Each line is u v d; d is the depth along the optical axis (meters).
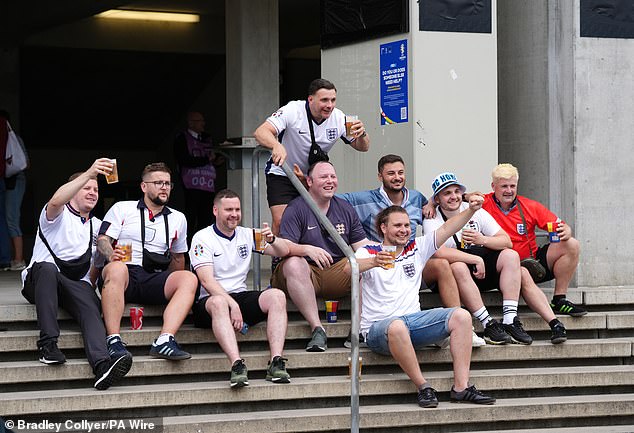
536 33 9.20
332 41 9.38
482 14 8.80
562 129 9.09
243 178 11.45
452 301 7.54
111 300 6.90
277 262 7.68
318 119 7.74
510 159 9.45
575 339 7.97
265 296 7.07
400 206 7.86
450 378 7.20
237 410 6.84
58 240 7.00
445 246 7.88
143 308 7.32
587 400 7.24
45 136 21.08
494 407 7.00
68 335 6.95
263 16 11.77
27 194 21.20
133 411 6.65
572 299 8.27
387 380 7.09
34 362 6.88
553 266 8.12
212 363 7.00
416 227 8.02
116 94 19.86
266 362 7.13
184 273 7.11
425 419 6.88
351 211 7.63
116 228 7.21
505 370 7.50
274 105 11.81
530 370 7.52
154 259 7.19
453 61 8.73
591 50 9.05
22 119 20.39
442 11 8.70
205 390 6.74
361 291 7.36
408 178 8.69
